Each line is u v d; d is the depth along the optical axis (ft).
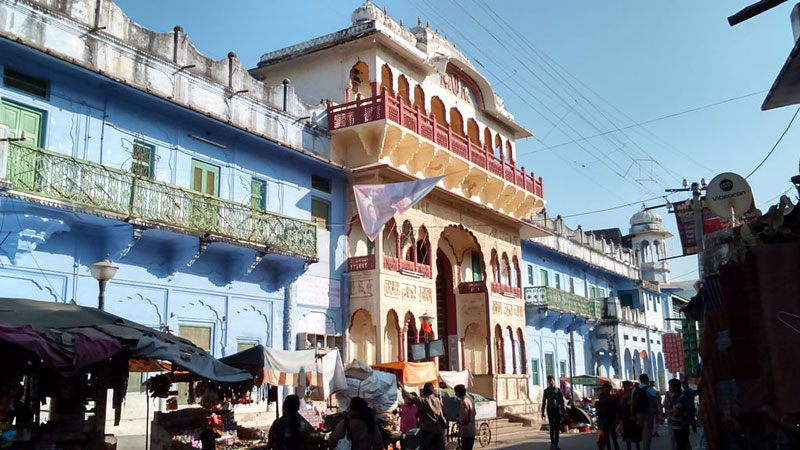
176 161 52.49
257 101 59.57
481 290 84.69
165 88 51.49
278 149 60.54
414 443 43.39
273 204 60.75
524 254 105.19
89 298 45.19
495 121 94.43
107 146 47.52
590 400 99.30
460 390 43.83
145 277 48.85
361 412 27.84
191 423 39.32
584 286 127.13
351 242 69.15
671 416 44.04
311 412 56.34
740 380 20.25
